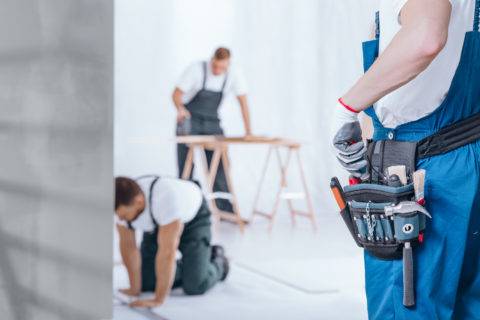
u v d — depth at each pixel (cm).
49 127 330
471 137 163
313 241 614
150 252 438
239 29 755
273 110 734
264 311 403
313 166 718
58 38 330
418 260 164
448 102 163
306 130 710
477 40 162
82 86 337
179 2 768
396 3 156
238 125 763
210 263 452
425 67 149
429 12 147
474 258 168
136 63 769
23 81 322
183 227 433
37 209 329
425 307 162
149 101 774
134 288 428
